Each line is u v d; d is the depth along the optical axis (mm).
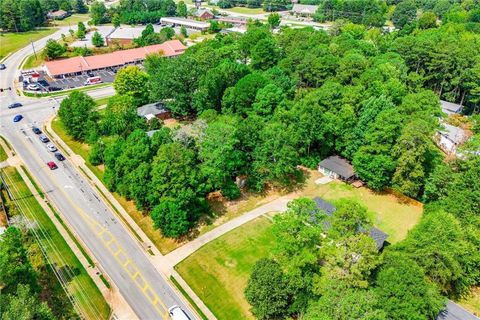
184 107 106188
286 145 78125
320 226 54719
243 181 82438
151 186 69750
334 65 112562
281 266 54906
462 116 108312
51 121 111250
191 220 71312
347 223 51281
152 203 70688
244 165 80000
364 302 43500
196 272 62031
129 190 72188
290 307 52250
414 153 74062
